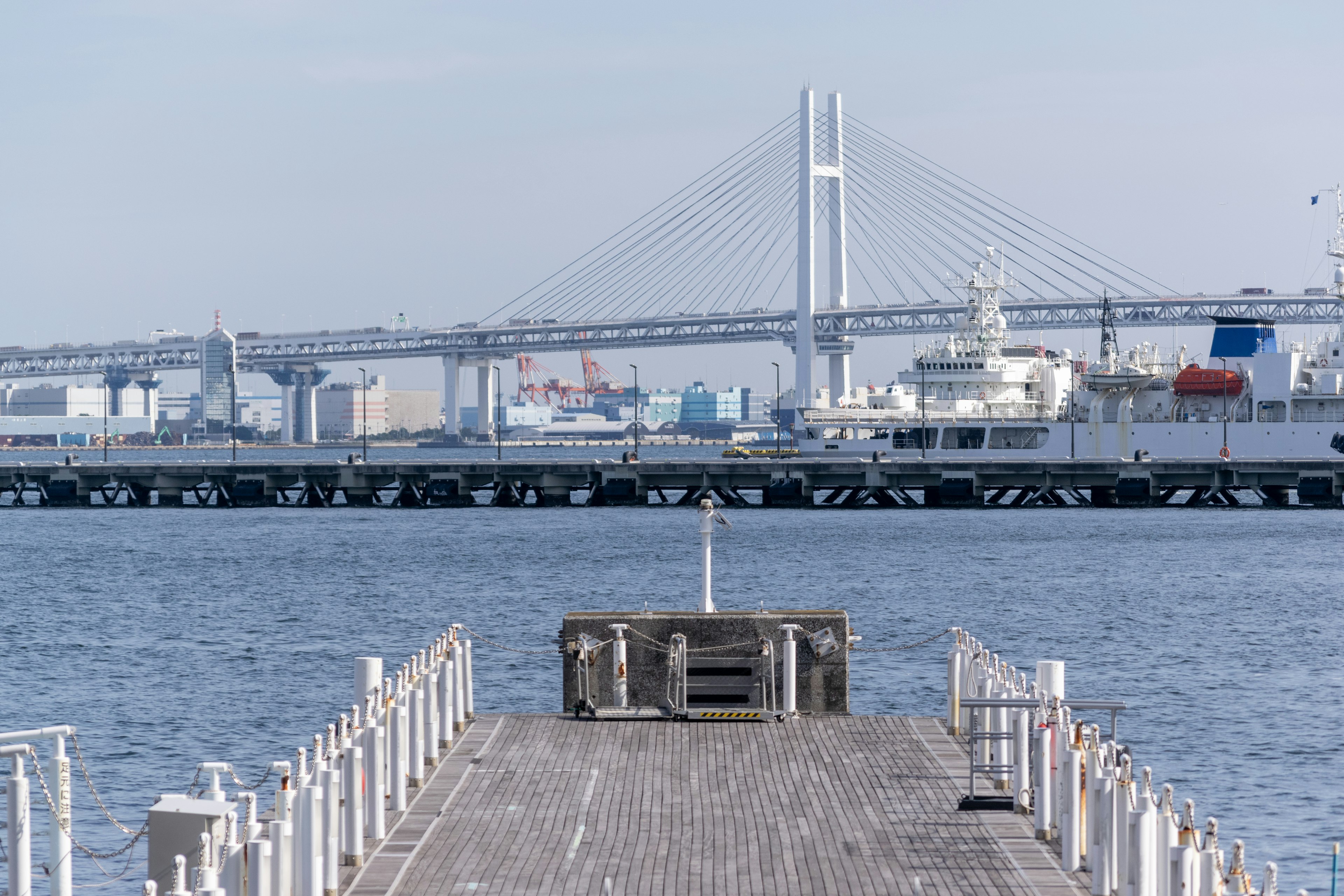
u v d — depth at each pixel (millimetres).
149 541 173000
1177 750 61531
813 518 199875
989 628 98875
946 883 33750
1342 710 69625
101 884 45094
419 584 126562
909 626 99875
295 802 34312
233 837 31766
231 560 149500
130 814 52688
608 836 37156
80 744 63469
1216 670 81562
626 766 43938
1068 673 81062
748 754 45375
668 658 50719
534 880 33875
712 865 34812
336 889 33469
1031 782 40656
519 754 45594
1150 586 122625
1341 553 150000
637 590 121188
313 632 98812
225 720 68625
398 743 39844
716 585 124125
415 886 33625
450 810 39594
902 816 38969
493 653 87562
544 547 160125
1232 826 50312
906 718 50469
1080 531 177625
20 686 78188
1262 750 61281
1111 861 33000
